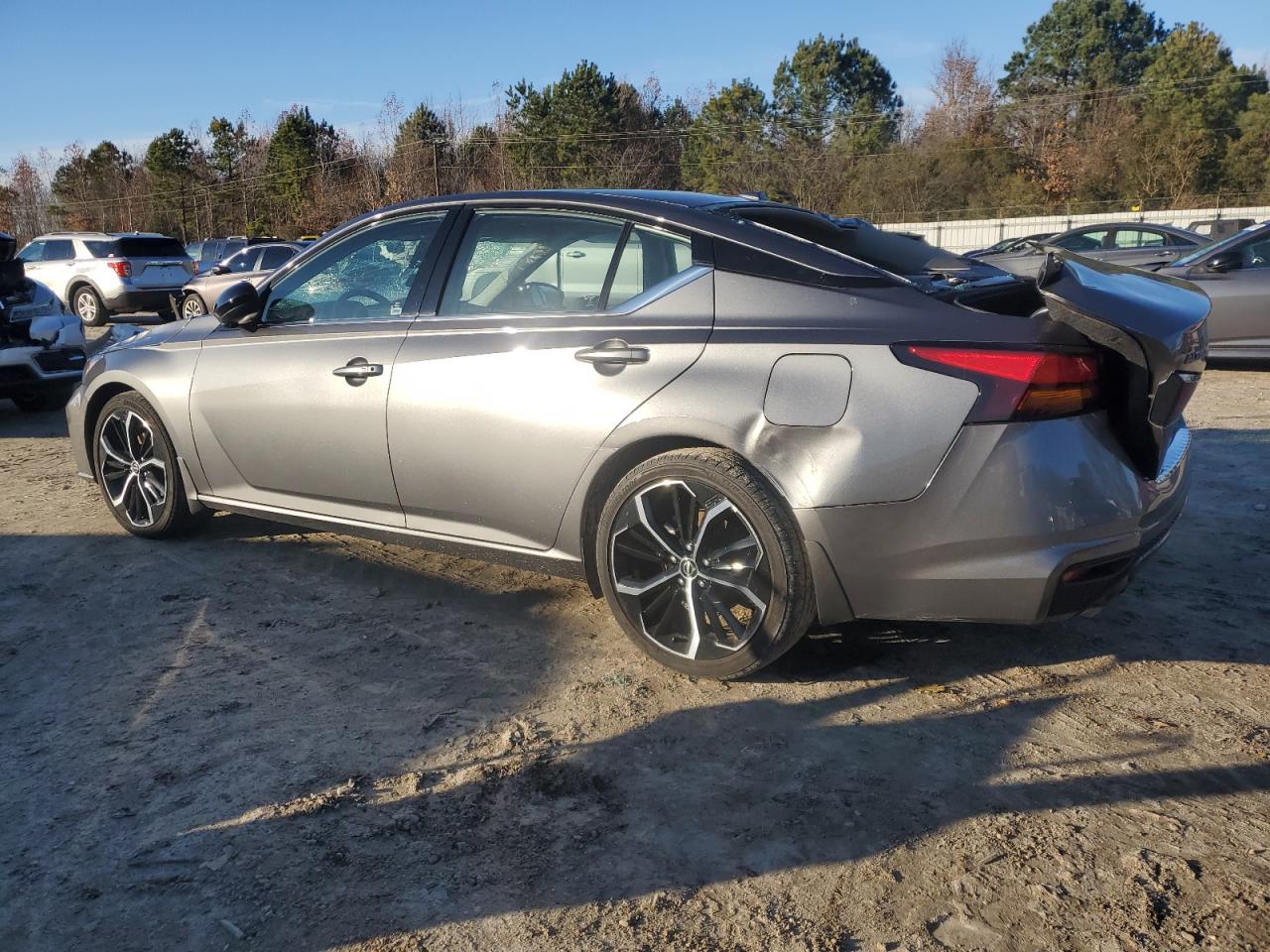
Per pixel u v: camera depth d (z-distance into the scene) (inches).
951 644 129.5
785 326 112.5
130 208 2805.1
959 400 103.1
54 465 251.6
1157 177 1717.5
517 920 80.5
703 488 114.6
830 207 1907.0
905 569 107.3
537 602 147.7
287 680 123.3
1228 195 1681.8
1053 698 114.6
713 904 81.9
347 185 2117.4
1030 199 1772.9
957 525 104.3
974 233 1561.3
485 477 132.0
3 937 79.6
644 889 84.0
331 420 145.9
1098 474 104.5
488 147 2180.1
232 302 154.9
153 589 155.4
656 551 121.0
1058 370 102.3
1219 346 343.3
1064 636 131.0
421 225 145.7
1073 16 2541.8
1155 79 2065.7
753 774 100.7
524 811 95.2
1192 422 263.4
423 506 140.6
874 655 126.5
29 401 345.4
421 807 95.8
